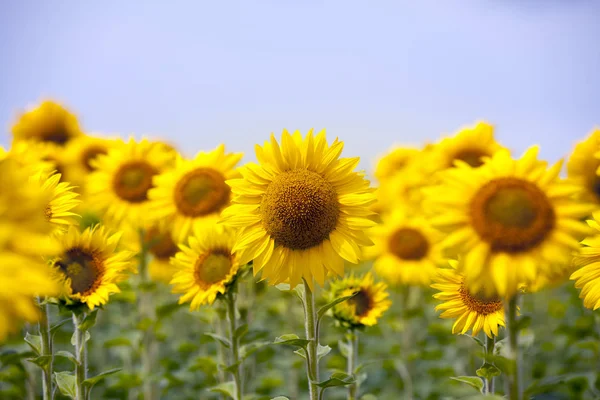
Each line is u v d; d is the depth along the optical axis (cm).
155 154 298
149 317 284
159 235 295
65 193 217
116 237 226
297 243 214
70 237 222
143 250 284
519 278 191
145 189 292
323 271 213
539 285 209
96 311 221
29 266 177
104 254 225
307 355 211
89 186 295
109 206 291
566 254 191
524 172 195
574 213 192
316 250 214
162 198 273
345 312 244
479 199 195
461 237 194
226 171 274
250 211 217
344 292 245
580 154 244
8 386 291
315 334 212
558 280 219
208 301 233
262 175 217
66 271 220
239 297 265
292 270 214
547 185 194
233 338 239
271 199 215
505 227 192
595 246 207
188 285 239
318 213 213
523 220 192
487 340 210
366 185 217
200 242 242
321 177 217
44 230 180
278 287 219
